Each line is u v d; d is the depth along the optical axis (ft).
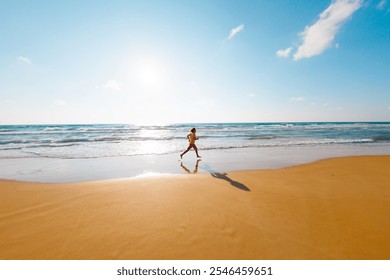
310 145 51.47
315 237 9.68
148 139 69.62
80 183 18.07
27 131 111.65
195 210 12.50
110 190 16.11
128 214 11.94
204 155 36.91
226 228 10.46
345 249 8.82
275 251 8.74
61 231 10.15
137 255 8.51
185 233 10.00
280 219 11.39
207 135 83.82
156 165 28.40
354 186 17.42
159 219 11.35
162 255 8.51
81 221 11.13
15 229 10.34
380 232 10.07
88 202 13.67
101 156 36.09
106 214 11.94
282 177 20.57
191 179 19.56
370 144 53.78
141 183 18.07
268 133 95.04
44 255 8.49
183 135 88.17
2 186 17.35
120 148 46.91
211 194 15.33
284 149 44.50
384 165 26.86
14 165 28.53
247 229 10.36
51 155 37.06
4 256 8.41
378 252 8.63
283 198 14.53
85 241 9.37
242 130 119.24
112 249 8.86
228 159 32.78
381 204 13.42
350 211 12.37
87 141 63.52
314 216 11.74
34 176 22.35
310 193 15.57
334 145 51.47
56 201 13.85
